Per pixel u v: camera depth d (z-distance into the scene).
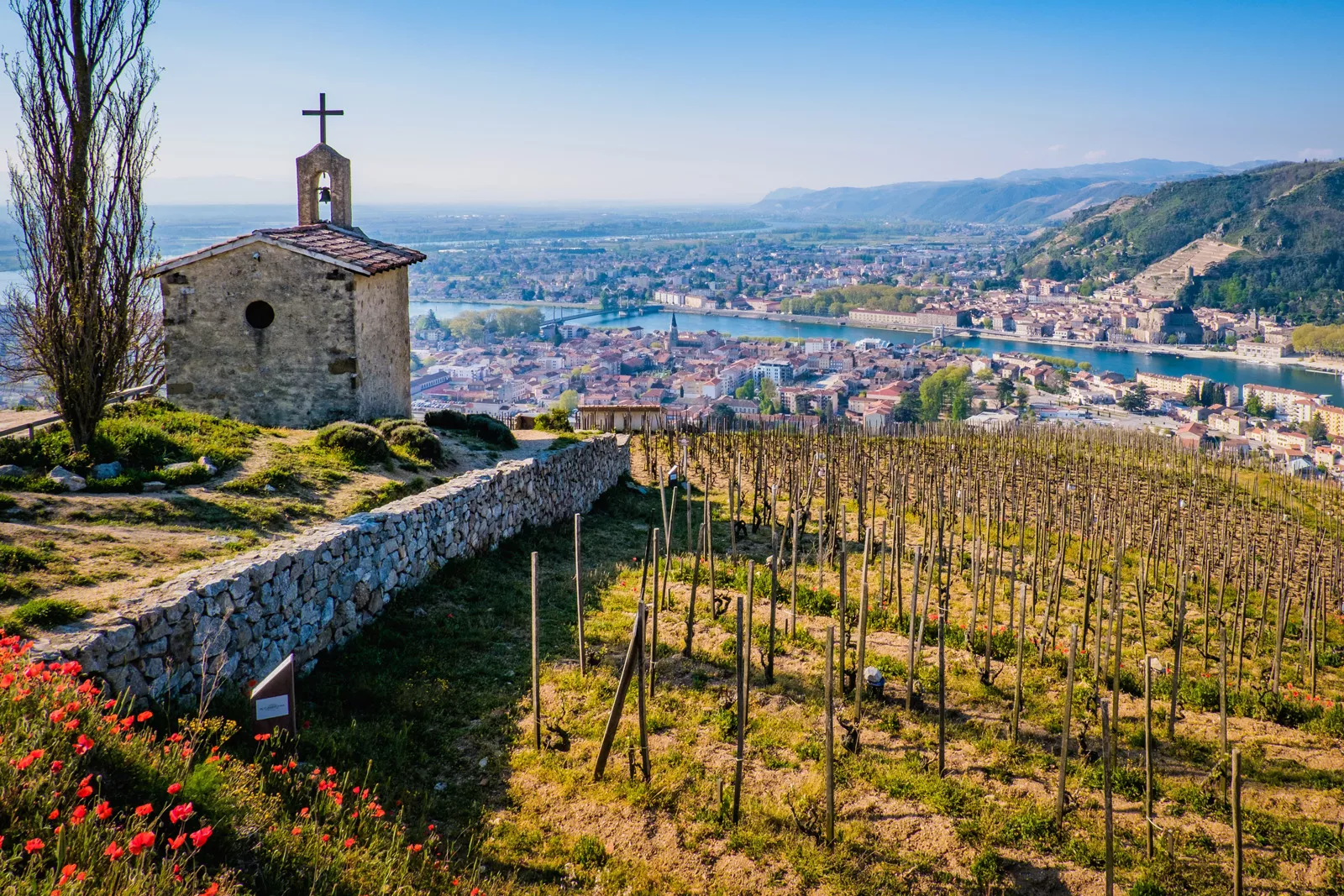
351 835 8.89
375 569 15.14
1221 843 11.13
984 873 10.09
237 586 11.64
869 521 28.42
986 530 25.45
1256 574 25.52
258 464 18.58
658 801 11.00
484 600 17.14
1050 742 13.40
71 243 16.09
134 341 24.64
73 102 16.06
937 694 14.88
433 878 8.68
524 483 22.58
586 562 21.31
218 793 7.89
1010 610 19.59
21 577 11.24
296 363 24.25
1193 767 13.02
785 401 185.50
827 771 10.32
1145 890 9.97
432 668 13.84
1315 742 14.27
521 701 13.16
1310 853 11.02
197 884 6.71
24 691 7.58
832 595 19.16
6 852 6.30
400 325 27.78
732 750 12.41
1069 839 10.92
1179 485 37.72
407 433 23.02
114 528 13.77
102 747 7.74
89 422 16.73
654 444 39.78
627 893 9.41
